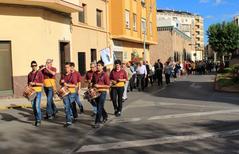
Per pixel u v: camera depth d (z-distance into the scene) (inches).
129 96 901.2
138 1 1727.4
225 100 778.2
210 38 3213.6
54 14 979.9
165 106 690.8
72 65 522.9
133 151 354.9
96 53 1289.4
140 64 1080.8
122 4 1462.8
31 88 516.1
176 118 544.7
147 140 401.1
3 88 854.5
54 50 975.0
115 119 552.4
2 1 836.0
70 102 510.6
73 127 498.6
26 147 389.7
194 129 454.6
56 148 381.1
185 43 3408.0
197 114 576.1
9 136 450.0
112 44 1466.5
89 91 498.9
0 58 853.2
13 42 866.1
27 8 885.2
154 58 2576.3
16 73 869.2
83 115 601.3
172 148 361.4
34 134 458.9
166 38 2556.6
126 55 1647.4
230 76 1469.0
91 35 1244.5
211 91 1024.9
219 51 3216.0
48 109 574.6
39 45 904.9
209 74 2226.9
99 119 493.4
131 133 444.8
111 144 388.5
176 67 1815.9
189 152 343.6
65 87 506.6
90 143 398.0
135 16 1683.1
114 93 584.7
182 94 940.6
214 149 352.5
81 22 1170.0
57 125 518.9
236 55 2485.2
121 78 583.8
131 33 1589.6
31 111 676.1
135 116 575.2
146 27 1871.3
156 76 1290.6
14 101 804.6
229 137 404.8
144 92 1016.9
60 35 1013.2
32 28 893.8
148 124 502.3
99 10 1334.9
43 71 575.2
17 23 871.7
